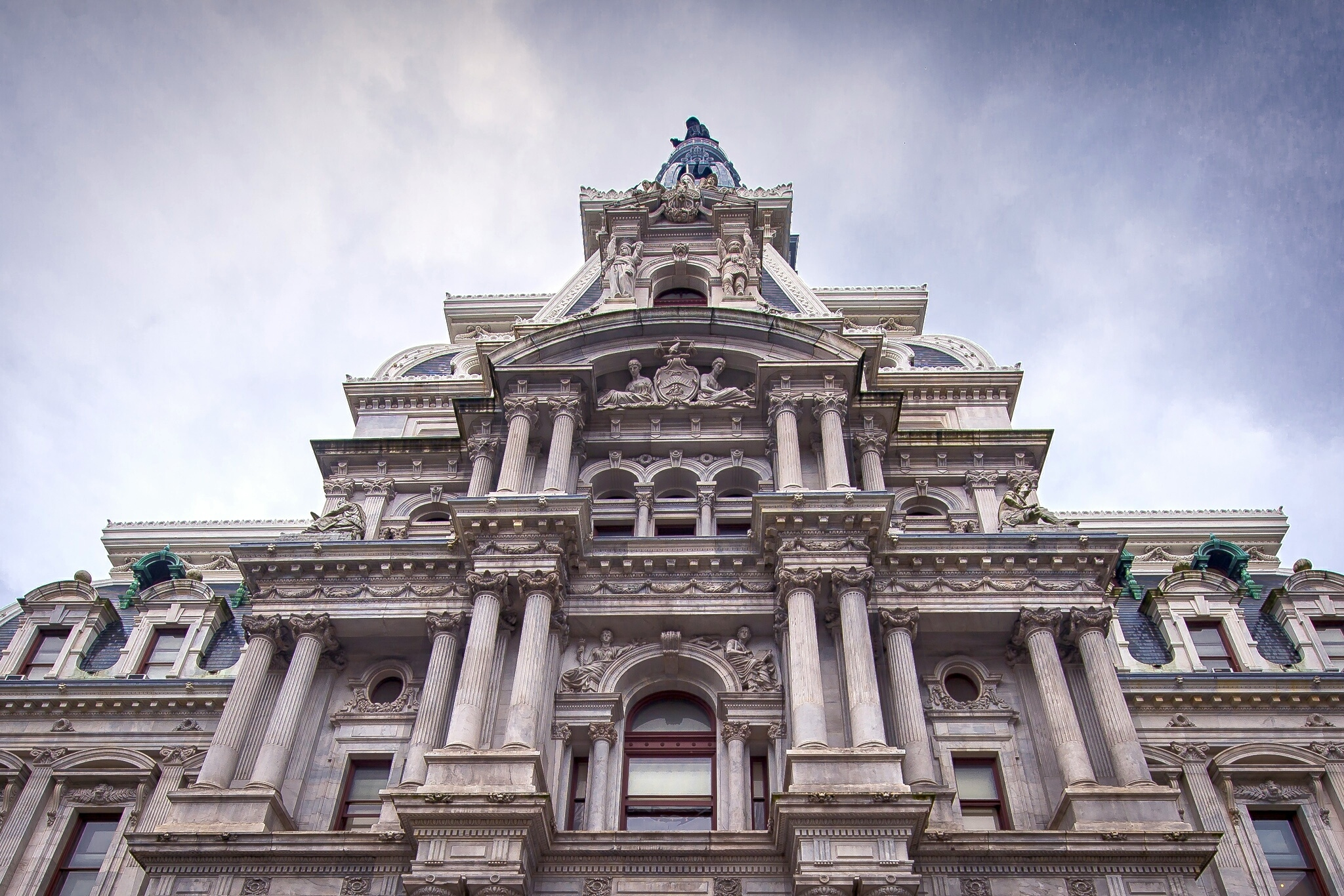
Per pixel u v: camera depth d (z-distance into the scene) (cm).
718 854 3338
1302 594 4988
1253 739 4412
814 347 4891
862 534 4053
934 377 5409
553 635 3984
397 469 5119
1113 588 4794
